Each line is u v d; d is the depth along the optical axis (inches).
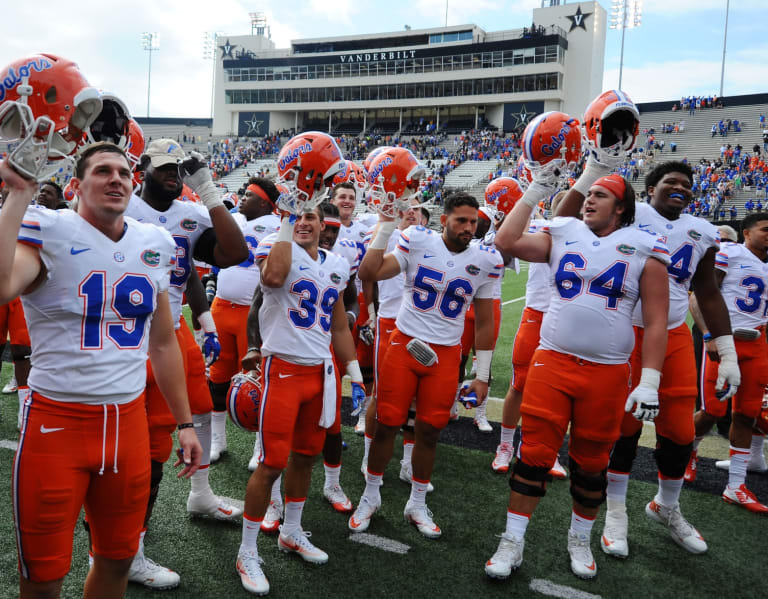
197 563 115.1
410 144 1902.1
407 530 133.0
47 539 72.6
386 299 176.9
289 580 111.3
